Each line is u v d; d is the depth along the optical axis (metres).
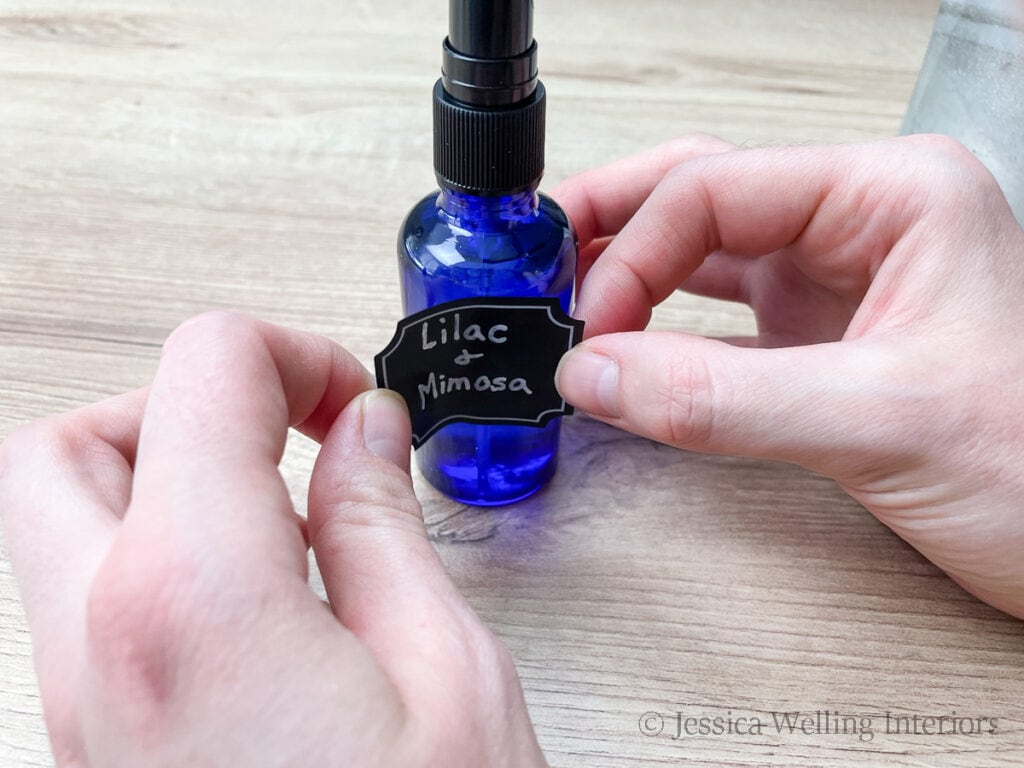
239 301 0.25
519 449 0.20
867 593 0.19
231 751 0.10
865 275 0.19
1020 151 0.21
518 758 0.12
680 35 0.36
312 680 0.11
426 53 0.35
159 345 0.23
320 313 0.24
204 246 0.26
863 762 0.16
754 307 0.24
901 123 0.29
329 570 0.13
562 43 0.35
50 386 0.22
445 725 0.11
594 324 0.20
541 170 0.16
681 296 0.26
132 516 0.11
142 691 0.10
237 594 0.10
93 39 0.35
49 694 0.12
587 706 0.17
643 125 0.31
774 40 0.35
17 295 0.24
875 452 0.16
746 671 0.17
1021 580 0.17
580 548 0.20
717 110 0.31
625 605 0.18
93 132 0.30
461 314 0.17
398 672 0.12
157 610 0.10
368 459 0.14
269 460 0.12
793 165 0.19
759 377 0.16
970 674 0.17
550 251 0.17
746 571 0.19
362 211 0.28
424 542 0.14
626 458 0.22
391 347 0.17
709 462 0.22
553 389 0.18
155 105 0.32
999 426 0.16
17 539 0.13
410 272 0.18
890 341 0.16
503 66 0.14
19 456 0.14
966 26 0.22
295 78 0.33
